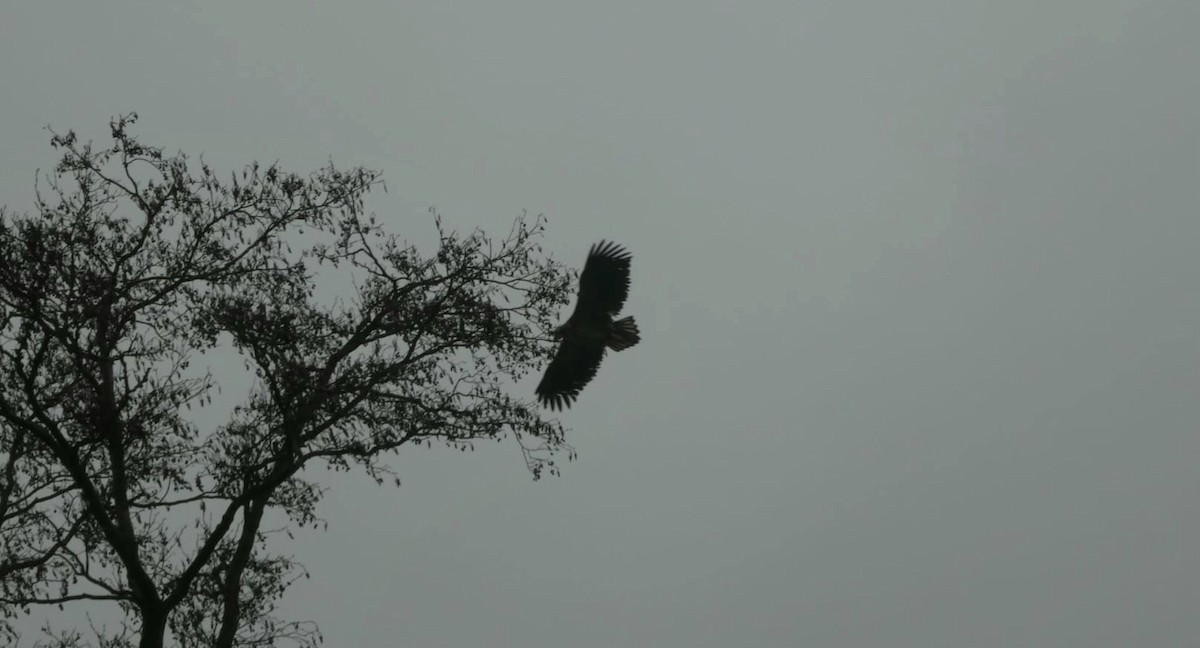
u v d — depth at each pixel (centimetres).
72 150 1952
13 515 1981
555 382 1688
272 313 1853
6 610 1933
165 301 1972
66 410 1820
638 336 1669
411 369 1959
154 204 1956
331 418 1912
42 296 1727
